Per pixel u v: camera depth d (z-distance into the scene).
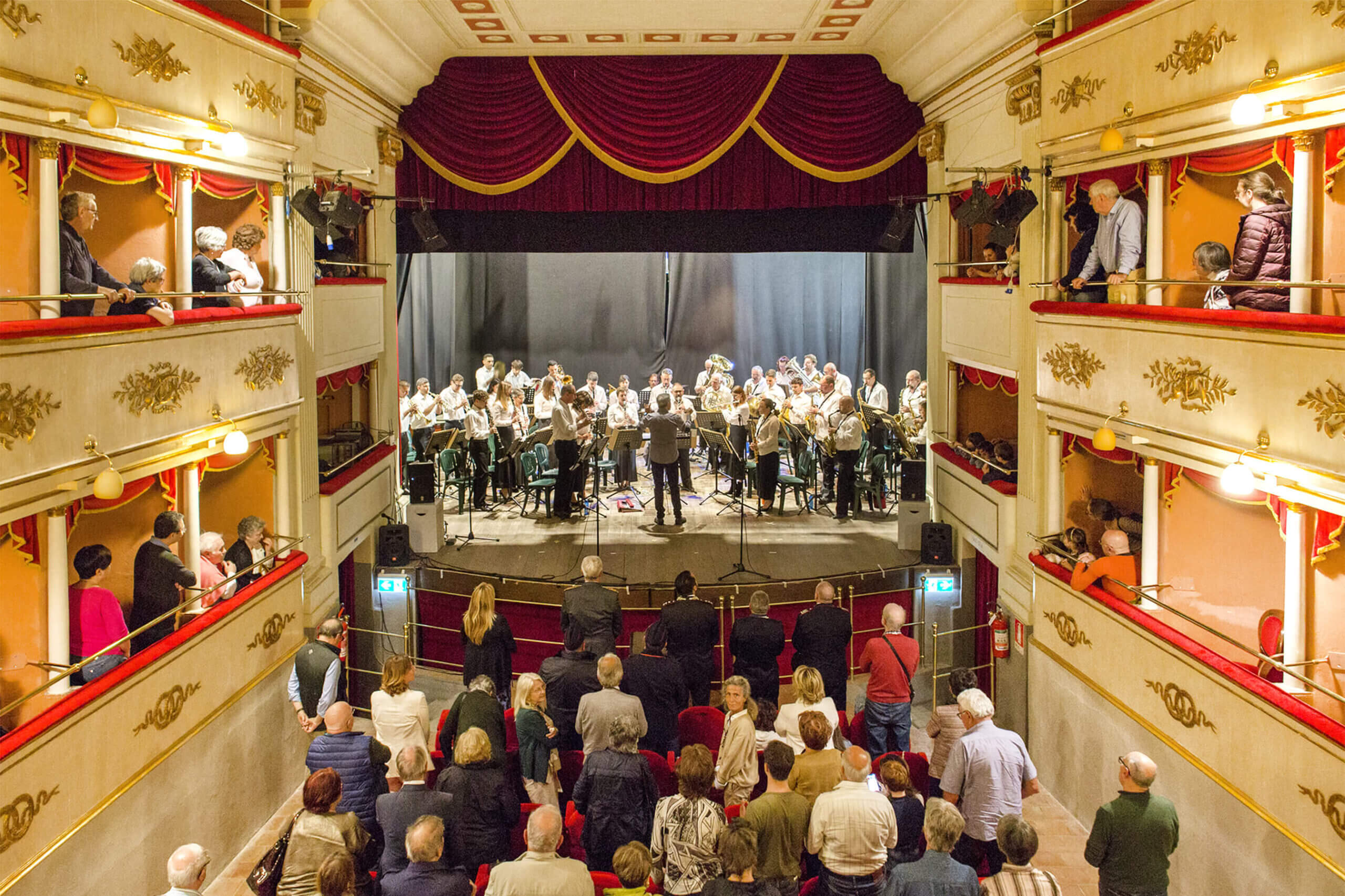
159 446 6.76
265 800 8.29
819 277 19.64
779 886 5.43
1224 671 6.32
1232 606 7.20
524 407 16.17
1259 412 6.00
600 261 19.64
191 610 7.31
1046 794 8.94
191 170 7.40
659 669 7.99
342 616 10.53
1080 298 8.41
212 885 7.32
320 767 6.31
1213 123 6.50
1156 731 7.15
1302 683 5.78
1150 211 7.50
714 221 13.22
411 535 12.55
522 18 10.75
